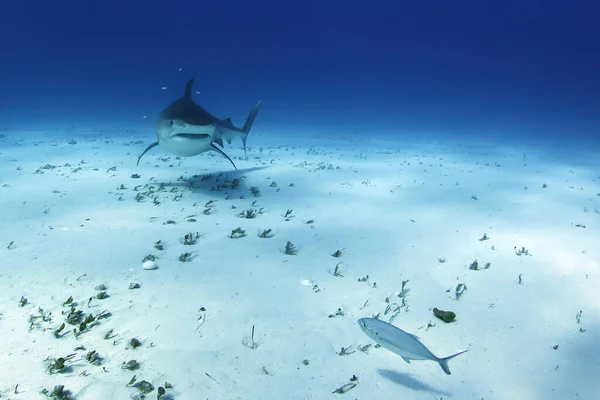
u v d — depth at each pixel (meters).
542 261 6.62
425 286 5.58
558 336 4.46
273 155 18.86
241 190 10.78
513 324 4.68
